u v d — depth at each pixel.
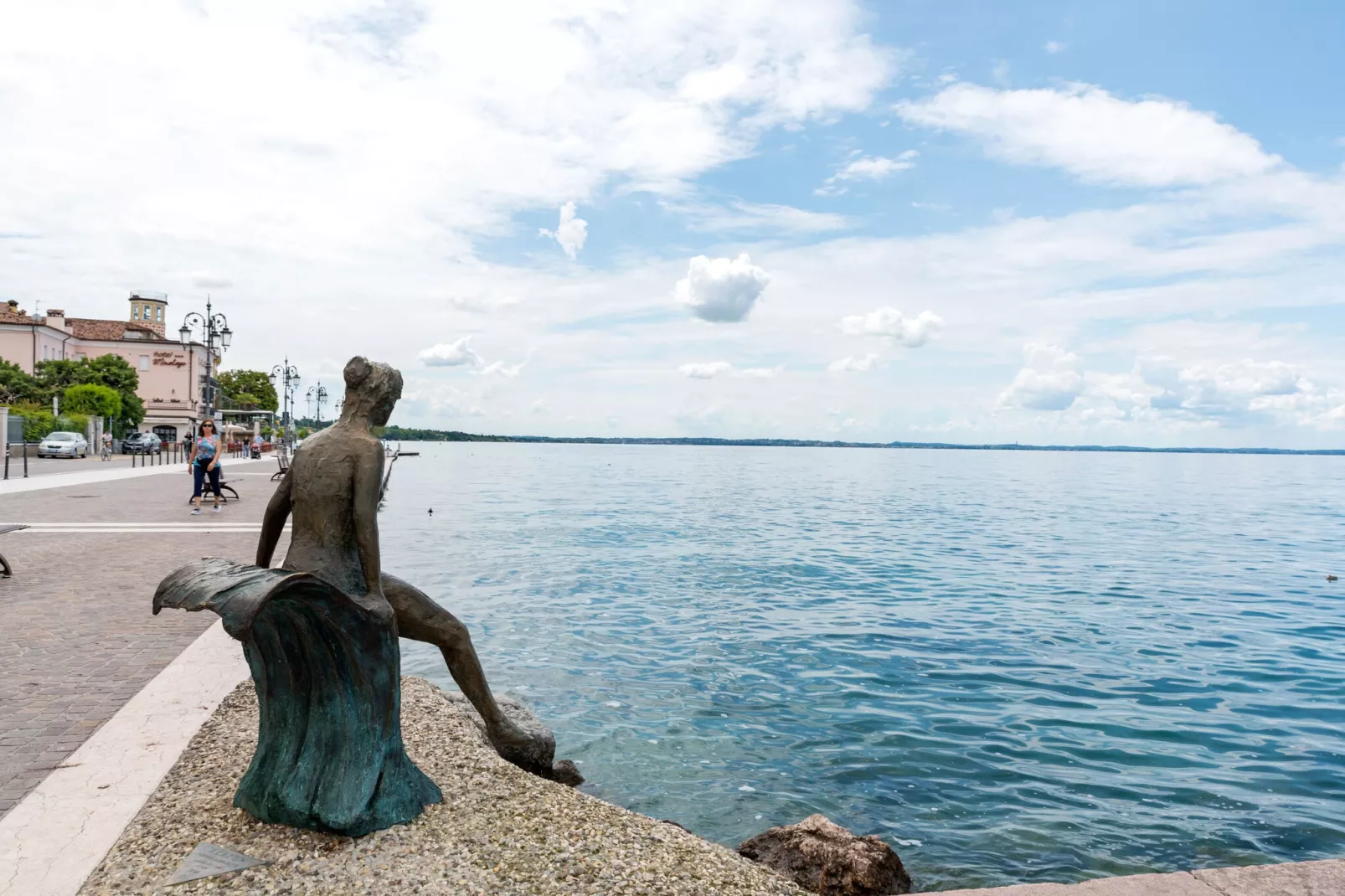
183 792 4.39
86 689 6.33
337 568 4.10
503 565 19.28
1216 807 7.04
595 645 11.95
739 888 3.75
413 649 11.12
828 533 28.16
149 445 58.38
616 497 45.38
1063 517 36.72
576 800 4.50
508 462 113.25
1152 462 180.75
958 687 10.30
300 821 3.91
